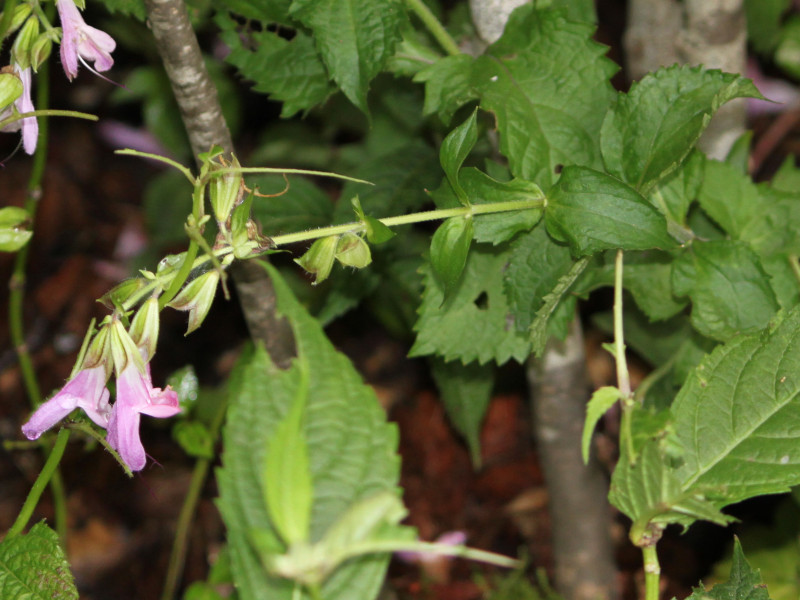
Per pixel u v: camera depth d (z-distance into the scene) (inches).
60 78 49.9
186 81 24.0
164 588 34.2
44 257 46.1
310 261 22.6
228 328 41.0
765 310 24.7
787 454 22.4
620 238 23.1
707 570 31.0
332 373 20.9
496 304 25.5
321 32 24.2
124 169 49.9
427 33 26.5
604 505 30.3
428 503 36.1
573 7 26.2
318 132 40.2
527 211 23.6
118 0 25.6
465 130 23.1
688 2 29.0
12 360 41.9
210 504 36.1
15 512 36.4
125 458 21.6
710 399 22.7
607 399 22.1
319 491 20.7
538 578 32.2
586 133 24.3
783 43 39.0
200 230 21.8
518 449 37.4
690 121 23.4
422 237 29.0
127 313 21.9
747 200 26.0
